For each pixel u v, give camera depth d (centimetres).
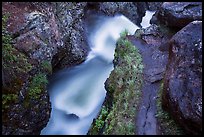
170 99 891
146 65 1174
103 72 1293
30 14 1145
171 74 942
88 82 1248
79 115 1103
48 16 1219
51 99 1150
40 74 1062
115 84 1089
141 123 908
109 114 973
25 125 952
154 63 1182
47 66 1104
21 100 958
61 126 1058
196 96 839
